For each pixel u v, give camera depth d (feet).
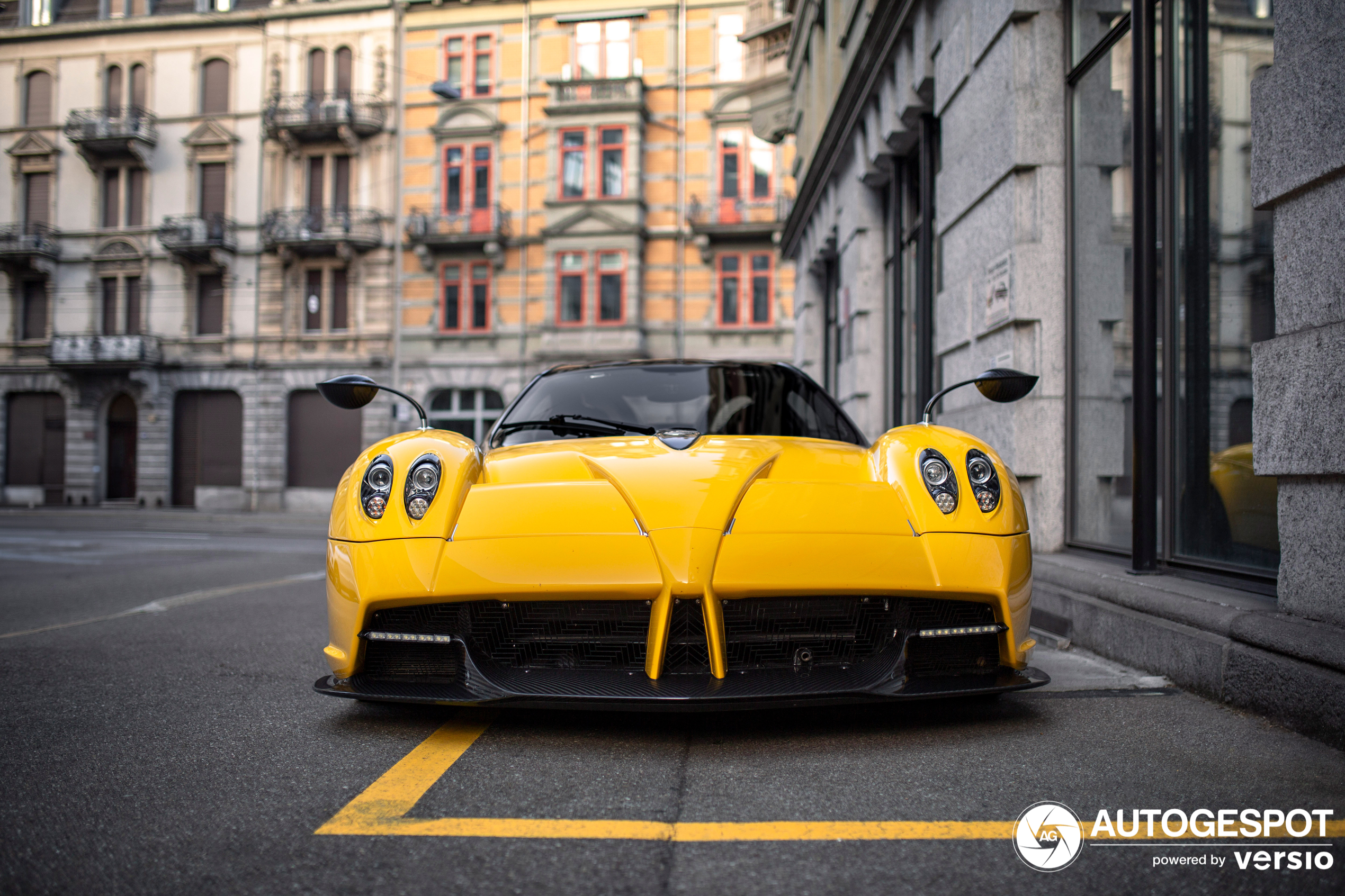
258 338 70.33
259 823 5.13
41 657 10.63
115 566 24.59
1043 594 11.22
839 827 4.99
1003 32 13.73
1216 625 7.86
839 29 27.89
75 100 73.92
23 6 75.56
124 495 73.77
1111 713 7.29
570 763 6.13
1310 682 6.52
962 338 15.62
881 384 24.88
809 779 5.78
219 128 71.10
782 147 66.08
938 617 6.77
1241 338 9.32
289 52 70.49
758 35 41.75
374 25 69.46
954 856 4.60
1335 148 6.79
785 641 6.62
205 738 6.95
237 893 4.24
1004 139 13.71
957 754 6.27
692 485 7.02
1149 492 10.16
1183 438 10.33
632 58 67.05
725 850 4.67
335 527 7.16
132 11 74.02
